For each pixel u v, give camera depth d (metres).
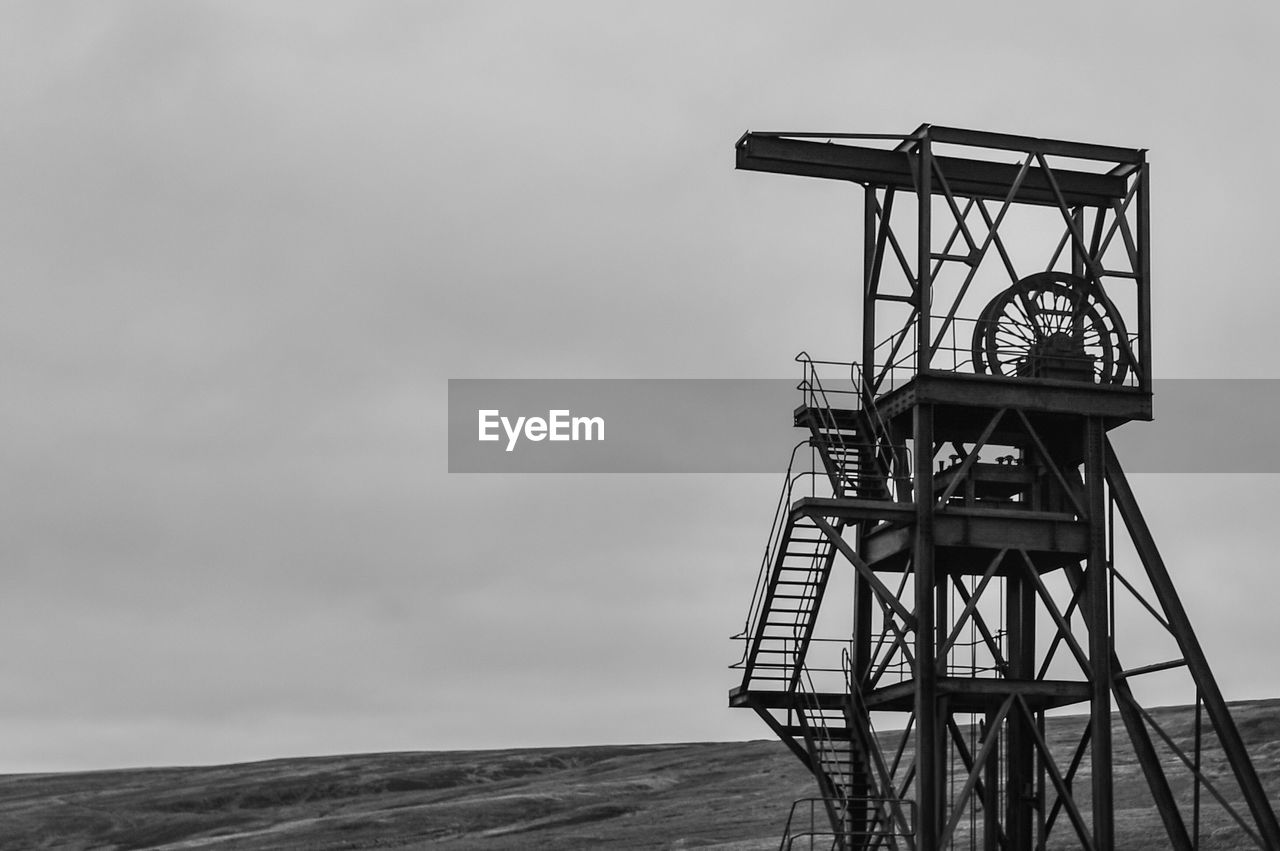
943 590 41.97
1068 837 72.50
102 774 139.25
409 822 102.62
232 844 100.50
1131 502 39.50
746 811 93.62
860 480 40.59
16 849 109.25
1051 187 41.00
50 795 128.50
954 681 37.34
